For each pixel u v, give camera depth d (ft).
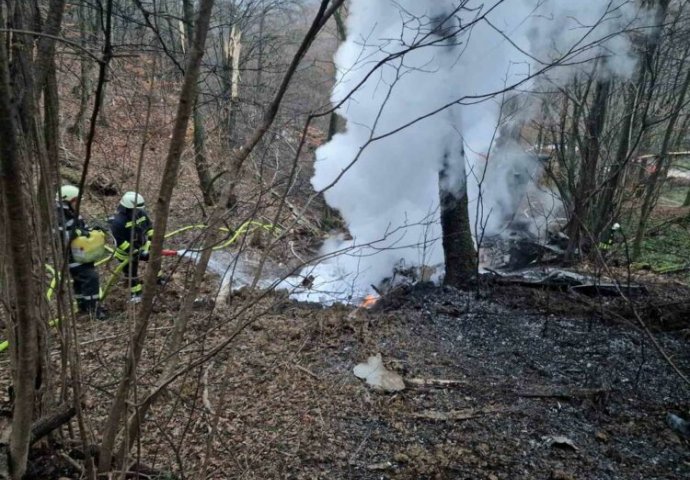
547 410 13.57
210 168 27.50
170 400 12.35
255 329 16.40
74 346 7.59
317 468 11.00
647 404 14.07
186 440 11.19
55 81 7.41
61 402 8.61
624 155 30.30
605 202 29.99
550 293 21.29
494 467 11.42
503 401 13.80
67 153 26.50
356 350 15.83
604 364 15.93
